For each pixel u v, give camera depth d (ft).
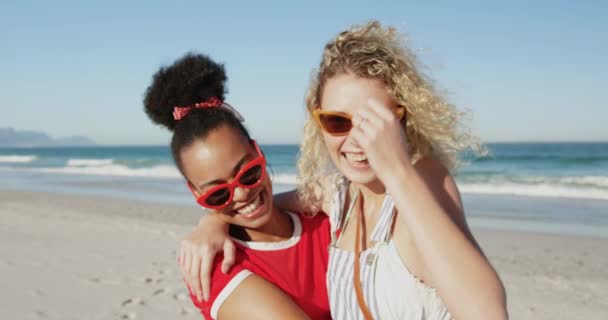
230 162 7.29
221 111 7.64
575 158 103.09
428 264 4.79
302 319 6.31
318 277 7.73
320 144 8.54
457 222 5.77
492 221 41.39
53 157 202.80
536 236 34.47
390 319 6.11
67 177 102.12
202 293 6.81
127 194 65.16
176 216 44.06
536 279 24.47
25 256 27.94
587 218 42.57
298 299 7.40
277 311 6.30
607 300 21.39
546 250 30.37
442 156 7.19
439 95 7.04
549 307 20.70
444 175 6.42
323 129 6.99
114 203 54.44
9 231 36.32
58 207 51.06
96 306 20.07
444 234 4.80
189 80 7.72
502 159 111.24
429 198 5.00
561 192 61.98
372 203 7.18
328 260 7.93
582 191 61.98
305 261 7.74
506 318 4.58
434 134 6.83
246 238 7.91
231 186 7.32
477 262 4.70
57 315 19.11
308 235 8.11
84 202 55.67
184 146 7.41
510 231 36.52
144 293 21.56
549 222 40.65
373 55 6.72
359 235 7.01
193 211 47.34
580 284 23.58
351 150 6.79
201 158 7.29
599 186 66.08
